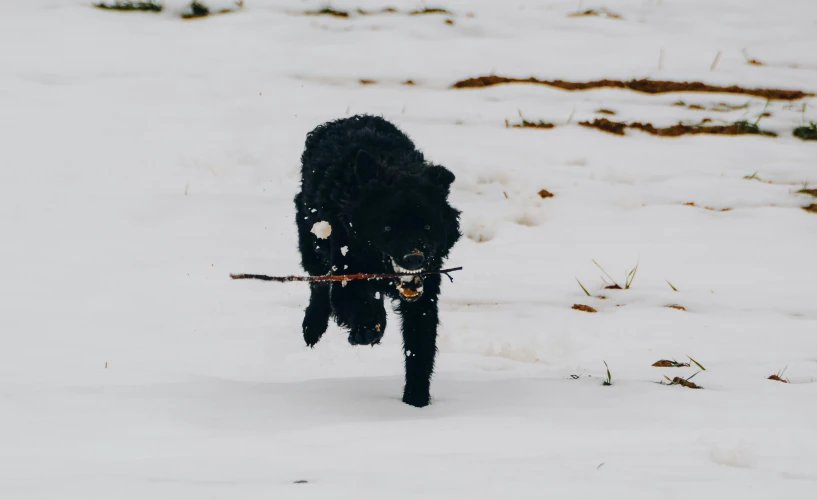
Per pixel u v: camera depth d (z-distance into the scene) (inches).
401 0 923.4
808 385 343.3
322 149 368.5
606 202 601.9
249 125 659.4
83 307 417.7
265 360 373.4
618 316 455.8
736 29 918.4
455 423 276.5
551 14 926.4
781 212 596.4
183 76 726.5
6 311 404.2
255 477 209.5
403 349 325.4
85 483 200.2
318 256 390.6
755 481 214.8
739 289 492.1
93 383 310.5
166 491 194.4
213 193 570.6
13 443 240.5
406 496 194.1
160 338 386.9
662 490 204.2
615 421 285.3
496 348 409.4
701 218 587.2
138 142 622.5
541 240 554.6
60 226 513.3
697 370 377.1
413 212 314.0
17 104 656.4
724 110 747.4
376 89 738.2
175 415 277.1
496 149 659.4
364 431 263.9
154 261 482.0
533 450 245.1
